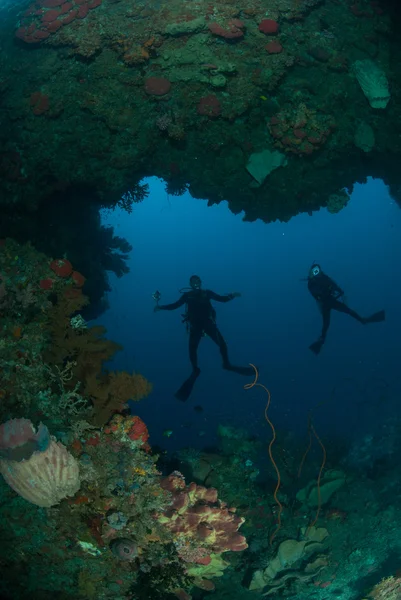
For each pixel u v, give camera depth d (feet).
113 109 30.81
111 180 32.35
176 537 16.61
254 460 29.53
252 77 29.58
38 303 18.66
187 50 29.60
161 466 23.67
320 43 30.50
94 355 18.75
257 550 24.16
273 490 28.86
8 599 16.63
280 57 29.53
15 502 15.57
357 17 31.53
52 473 14.56
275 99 30.19
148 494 16.22
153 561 16.71
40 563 16.43
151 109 30.78
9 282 18.24
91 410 16.92
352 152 32.04
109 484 15.84
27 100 31.86
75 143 31.71
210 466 25.17
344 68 30.35
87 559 16.39
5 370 16.44
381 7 31.91
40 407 16.22
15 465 14.23
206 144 31.12
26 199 32.71
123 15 31.32
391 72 30.89
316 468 32.60
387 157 32.53
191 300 33.04
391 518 27.40
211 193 33.27
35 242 34.35
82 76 31.32
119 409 17.56
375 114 30.96
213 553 17.61
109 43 30.94
